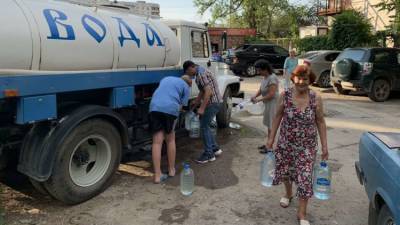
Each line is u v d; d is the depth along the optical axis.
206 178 5.40
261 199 4.71
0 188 4.88
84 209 4.38
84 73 4.38
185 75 5.59
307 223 4.00
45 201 4.56
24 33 3.71
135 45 5.08
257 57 21.03
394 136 3.54
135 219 4.16
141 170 5.68
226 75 8.39
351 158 6.46
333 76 13.96
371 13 22.62
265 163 4.65
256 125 8.82
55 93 4.09
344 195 4.88
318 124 3.99
